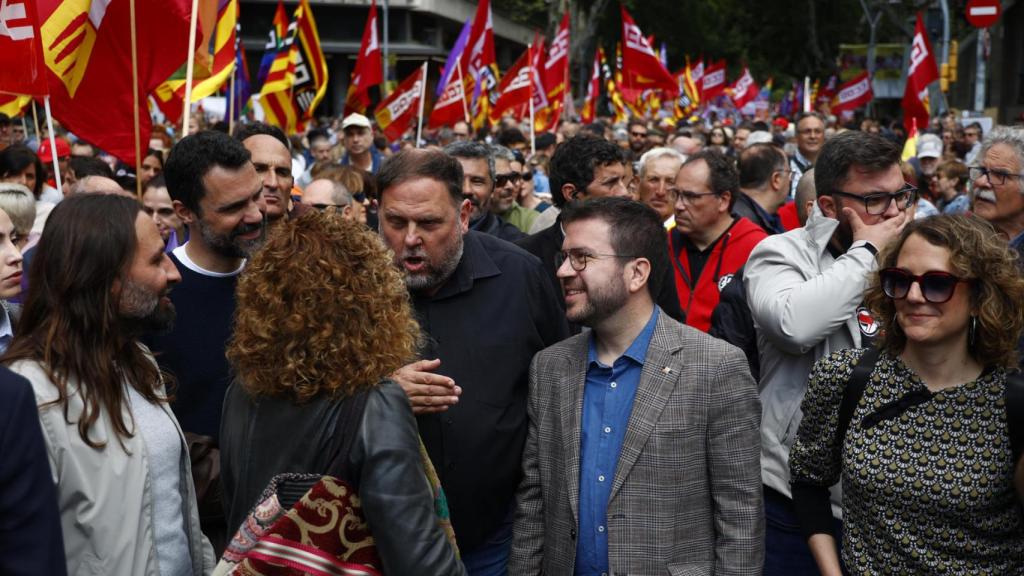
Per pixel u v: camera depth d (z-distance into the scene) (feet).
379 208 11.56
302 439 8.54
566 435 11.05
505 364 11.74
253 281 8.79
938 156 42.68
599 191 18.93
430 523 8.43
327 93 151.43
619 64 99.71
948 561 9.44
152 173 29.50
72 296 9.53
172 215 20.86
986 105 118.21
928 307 9.39
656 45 180.45
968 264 9.27
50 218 9.79
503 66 184.55
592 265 10.85
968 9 59.11
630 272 10.88
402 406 8.70
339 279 8.63
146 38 20.54
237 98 42.96
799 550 12.59
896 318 9.85
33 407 7.37
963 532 9.41
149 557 9.61
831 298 11.92
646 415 10.66
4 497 7.13
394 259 11.37
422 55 149.07
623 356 10.99
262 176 16.28
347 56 149.38
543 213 23.88
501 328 11.84
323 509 8.29
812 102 130.41
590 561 10.83
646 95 98.17
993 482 9.27
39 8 20.01
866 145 12.23
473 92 51.26
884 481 9.59
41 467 7.34
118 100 20.59
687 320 18.71
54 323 9.48
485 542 11.80
